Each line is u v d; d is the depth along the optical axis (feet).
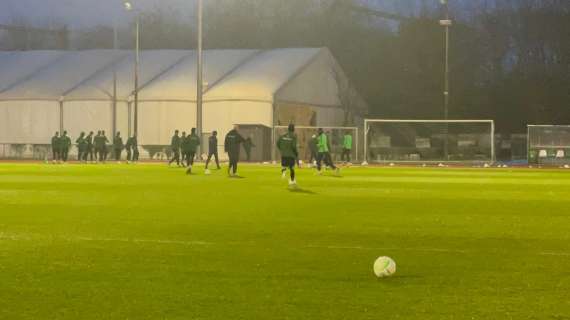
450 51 310.04
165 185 104.53
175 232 52.80
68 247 45.27
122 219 61.05
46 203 75.36
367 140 216.95
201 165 190.90
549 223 60.08
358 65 326.85
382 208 72.13
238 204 75.31
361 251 44.45
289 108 239.09
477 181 120.78
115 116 250.98
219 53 272.72
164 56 278.05
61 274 36.47
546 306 30.35
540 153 201.87
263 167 179.22
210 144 141.38
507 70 316.60
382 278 35.99
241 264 39.58
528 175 144.25
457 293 32.68
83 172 146.10
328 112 258.57
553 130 201.46
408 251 44.68
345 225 57.82
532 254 43.86
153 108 247.50
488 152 213.46
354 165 206.69
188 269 37.99
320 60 256.11
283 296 31.91
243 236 50.96
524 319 28.35
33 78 269.85
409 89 312.71
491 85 309.22
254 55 267.59
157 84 254.27
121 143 222.28
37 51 294.87
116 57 283.18
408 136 248.11
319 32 363.76
